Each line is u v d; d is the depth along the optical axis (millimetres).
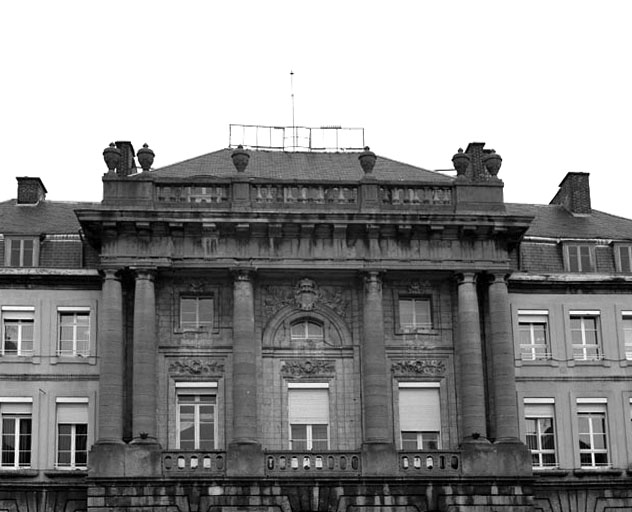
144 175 42812
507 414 42062
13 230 46312
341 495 40438
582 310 46219
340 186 43438
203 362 42719
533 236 47656
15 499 41906
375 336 42281
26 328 44031
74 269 44062
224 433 42062
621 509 43969
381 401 41688
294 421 42781
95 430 42875
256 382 42188
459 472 41094
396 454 41031
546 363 45500
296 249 42688
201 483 39969
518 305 45906
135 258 41969
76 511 41875
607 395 45500
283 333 43375
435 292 44250
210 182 42844
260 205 42906
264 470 40438
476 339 42656
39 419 42938
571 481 43844
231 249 42469
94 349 43688
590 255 47531
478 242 43469
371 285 42719
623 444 45000
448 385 43438
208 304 43562
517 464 41344
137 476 39875
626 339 46438
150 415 40906
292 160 49406
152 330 41656
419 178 47625
